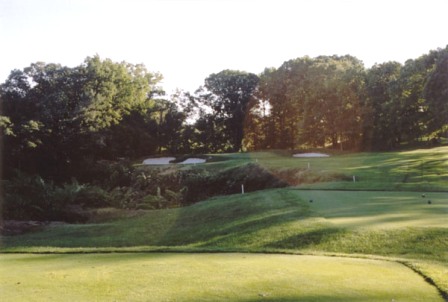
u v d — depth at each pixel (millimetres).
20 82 51781
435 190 22094
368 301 6605
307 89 61750
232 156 52812
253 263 9523
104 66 56750
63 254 11914
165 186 37656
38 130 45188
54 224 24391
